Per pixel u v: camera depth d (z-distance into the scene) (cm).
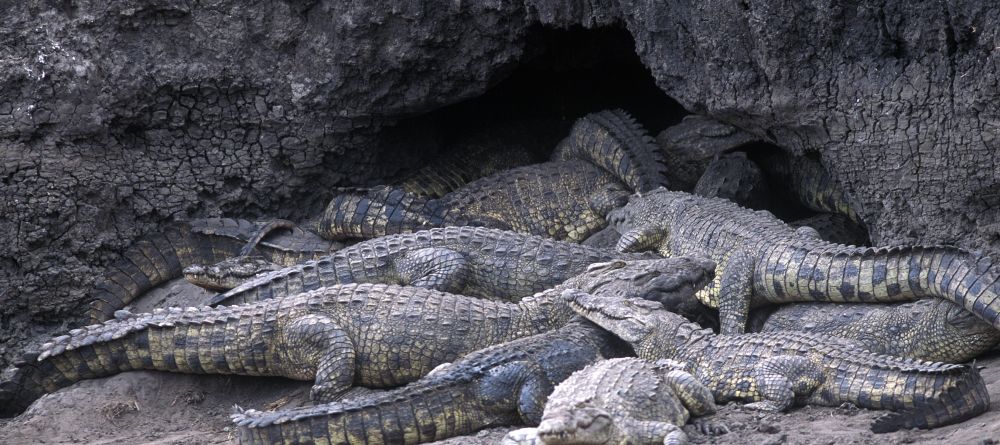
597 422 2205
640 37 3722
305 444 2611
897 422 2397
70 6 4122
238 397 3325
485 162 4778
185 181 4303
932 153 3166
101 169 4156
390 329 3166
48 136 4044
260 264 3934
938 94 3108
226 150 4347
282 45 4306
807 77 3341
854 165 3356
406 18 4112
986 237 3134
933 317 2955
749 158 4419
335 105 4316
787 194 4341
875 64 3219
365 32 4162
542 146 4969
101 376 3394
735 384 2741
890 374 2562
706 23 3466
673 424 2448
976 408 2427
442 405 2683
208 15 4253
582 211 4388
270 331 3216
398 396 2661
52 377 3375
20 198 4012
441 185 4625
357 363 3170
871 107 3238
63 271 4091
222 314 3275
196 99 4281
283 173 4416
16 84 4003
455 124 4938
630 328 2920
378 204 4191
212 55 4262
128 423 3225
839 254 3147
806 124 3397
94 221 4141
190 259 4244
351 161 4494
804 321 3189
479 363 2775
